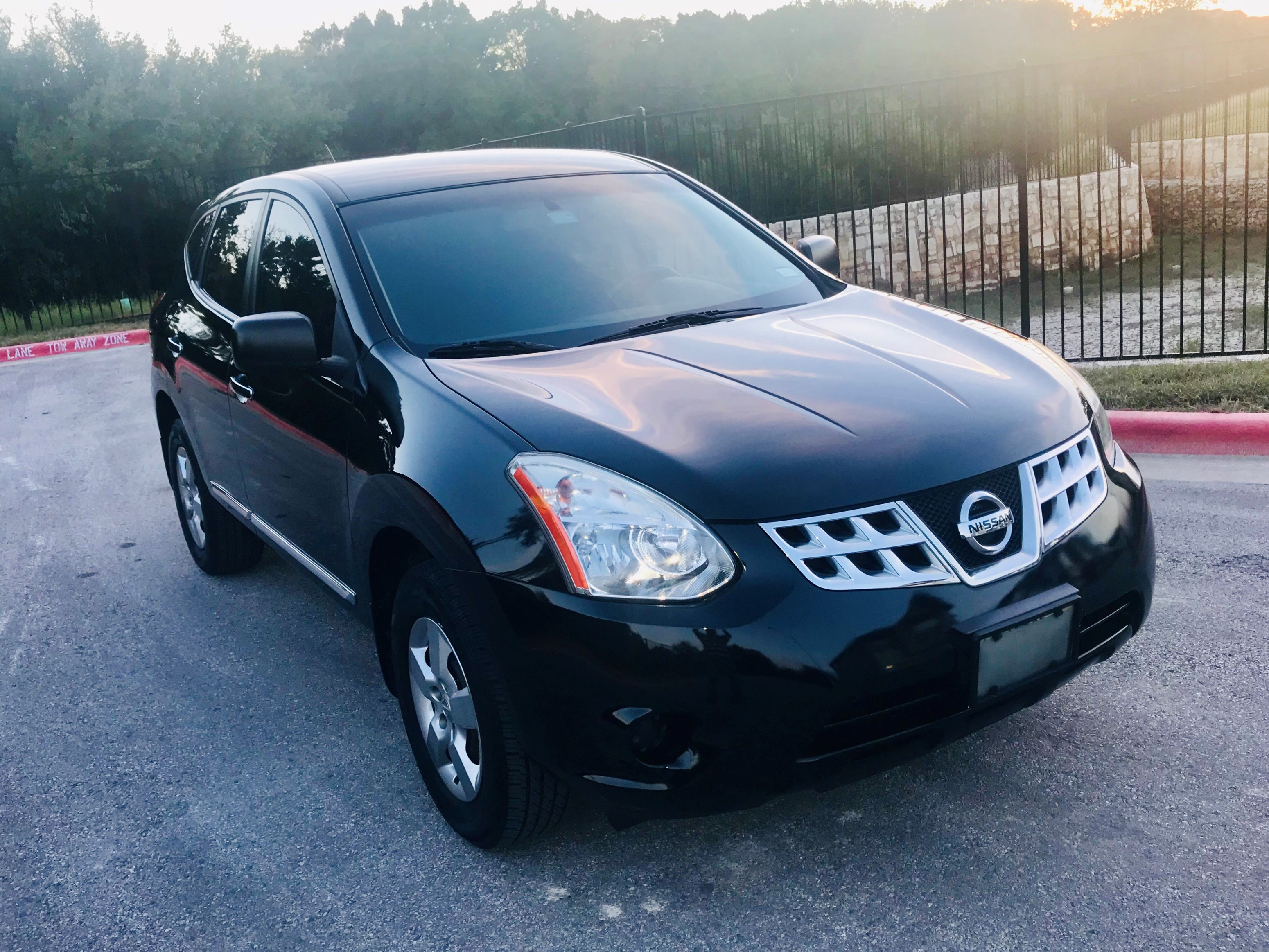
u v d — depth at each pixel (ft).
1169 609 12.19
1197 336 27.48
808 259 12.71
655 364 9.09
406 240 10.94
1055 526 7.97
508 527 7.68
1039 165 38.70
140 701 12.25
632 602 7.16
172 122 83.05
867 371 8.84
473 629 7.84
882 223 37.24
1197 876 7.77
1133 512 8.68
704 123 33.65
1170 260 39.19
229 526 15.16
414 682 9.14
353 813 9.64
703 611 7.07
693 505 7.27
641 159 13.76
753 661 7.00
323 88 209.97
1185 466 17.28
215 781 10.37
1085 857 8.11
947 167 41.73
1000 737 9.86
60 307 59.88
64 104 85.76
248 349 9.66
